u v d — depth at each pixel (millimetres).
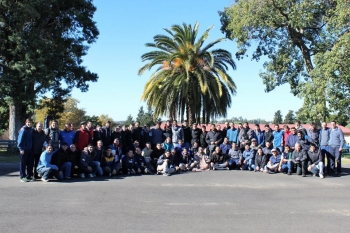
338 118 22719
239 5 25391
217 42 25125
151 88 25438
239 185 10992
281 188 10523
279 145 14875
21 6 22766
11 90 23203
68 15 27594
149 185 10758
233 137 16062
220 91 24297
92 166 12547
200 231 6113
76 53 27984
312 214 7402
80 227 6250
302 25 22984
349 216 7266
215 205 8133
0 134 50688
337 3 21406
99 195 9062
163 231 6082
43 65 22781
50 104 31109
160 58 25344
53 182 11094
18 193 9180
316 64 22234
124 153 14414
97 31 29922
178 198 8859
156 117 26516
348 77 21016
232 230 6199
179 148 14828
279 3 23312
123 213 7270
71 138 12758
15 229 6090
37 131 11680
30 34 23625
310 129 14289
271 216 7203
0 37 23453
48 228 6168
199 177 12656
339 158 13594
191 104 25516
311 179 12398
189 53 24750
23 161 11273
